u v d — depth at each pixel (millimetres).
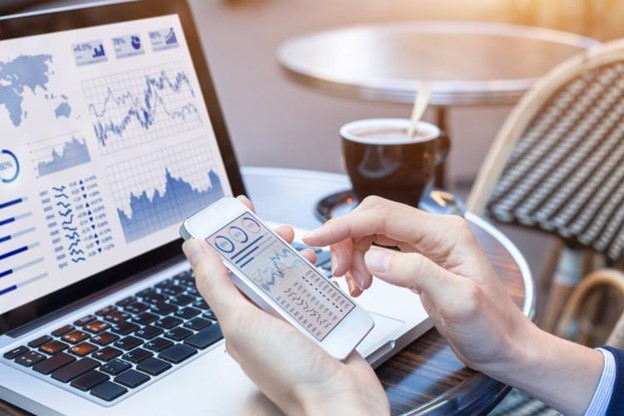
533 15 5156
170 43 866
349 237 670
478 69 1807
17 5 2023
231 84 4461
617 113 1330
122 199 790
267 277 594
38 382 617
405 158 915
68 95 767
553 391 639
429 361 669
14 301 692
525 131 1365
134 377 617
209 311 723
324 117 4020
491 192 1359
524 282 830
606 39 4809
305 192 1071
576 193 1380
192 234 605
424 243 646
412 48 2020
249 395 591
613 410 640
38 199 726
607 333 1402
